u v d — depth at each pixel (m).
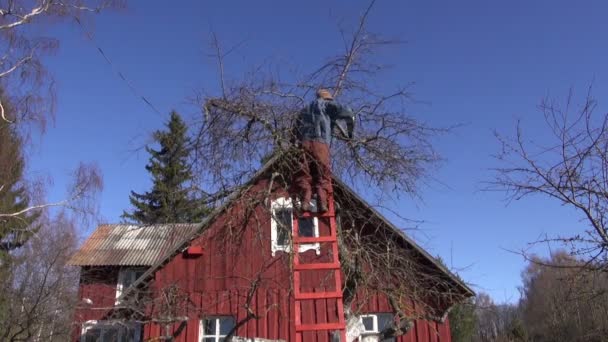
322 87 7.00
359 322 7.88
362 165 7.09
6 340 12.77
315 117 6.75
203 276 14.12
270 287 12.05
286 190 7.03
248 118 6.67
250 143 6.69
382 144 6.97
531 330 20.25
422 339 13.34
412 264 9.11
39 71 13.45
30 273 14.74
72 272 17.27
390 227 8.15
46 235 16.88
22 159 14.57
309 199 6.68
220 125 6.64
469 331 19.92
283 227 6.97
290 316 13.37
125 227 22.09
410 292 8.34
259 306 13.62
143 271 19.86
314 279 13.32
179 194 7.13
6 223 14.73
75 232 18.64
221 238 8.68
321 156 6.63
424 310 8.91
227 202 7.15
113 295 19.20
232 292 13.78
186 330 13.90
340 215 7.82
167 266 14.27
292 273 7.14
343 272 8.24
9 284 14.40
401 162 6.95
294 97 6.81
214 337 13.95
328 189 6.88
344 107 6.72
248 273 13.82
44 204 14.85
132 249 20.44
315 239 6.71
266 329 13.45
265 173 7.07
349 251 7.85
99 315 18.61
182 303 12.09
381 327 13.03
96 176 15.41
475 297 11.25
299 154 6.76
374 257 8.07
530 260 7.10
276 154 6.70
